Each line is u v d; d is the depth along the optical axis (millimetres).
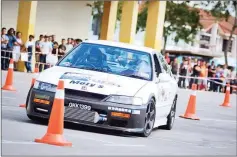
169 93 13555
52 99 11062
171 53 57625
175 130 14727
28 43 28562
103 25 38219
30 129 10453
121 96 11086
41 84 11219
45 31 36844
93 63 12164
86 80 11312
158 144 11312
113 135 11406
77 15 38781
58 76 11398
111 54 12461
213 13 53094
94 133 11273
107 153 9078
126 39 36406
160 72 12992
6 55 27359
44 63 28984
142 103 11203
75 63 12180
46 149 8562
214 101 28484
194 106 18562
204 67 36469
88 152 8883
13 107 14156
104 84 11266
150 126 11945
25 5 30844
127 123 11055
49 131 9164
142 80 11961
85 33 39656
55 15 37281
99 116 10969
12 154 7797
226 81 38031
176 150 10898
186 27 63062
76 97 11000
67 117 11000
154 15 36875
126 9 36500
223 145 13281
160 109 12812
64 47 29594
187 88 36125
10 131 9898
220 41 81125
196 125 16859
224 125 18219
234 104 28312
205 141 13477
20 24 30969
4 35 27125
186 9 56156
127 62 12328
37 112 11211
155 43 36844
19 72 28828
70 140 9852
